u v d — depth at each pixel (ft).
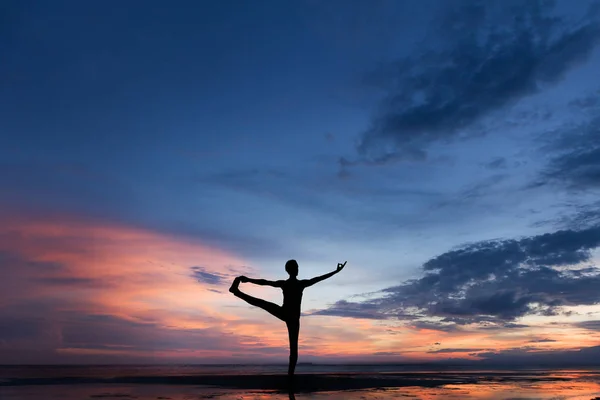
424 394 27.20
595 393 29.04
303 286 33.14
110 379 38.50
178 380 37.32
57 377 43.39
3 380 38.32
